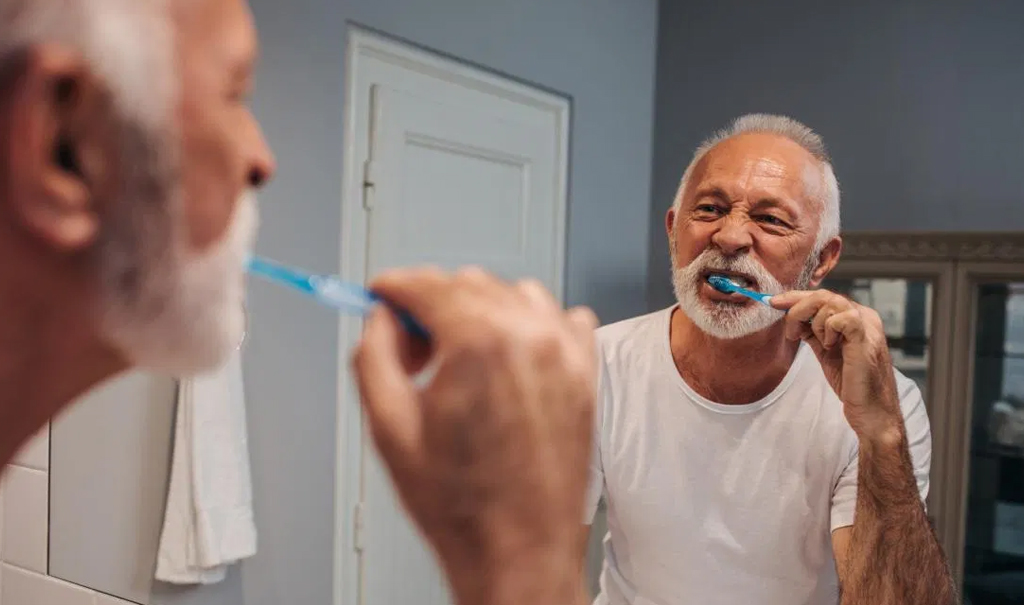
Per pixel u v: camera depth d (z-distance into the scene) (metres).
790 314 0.87
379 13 1.10
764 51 1.03
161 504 1.22
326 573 1.14
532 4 1.09
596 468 1.05
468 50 1.10
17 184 0.28
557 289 1.09
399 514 1.13
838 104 0.99
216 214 0.33
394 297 0.33
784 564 0.98
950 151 0.93
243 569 1.18
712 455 1.00
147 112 0.30
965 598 0.97
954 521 0.97
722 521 1.00
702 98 1.06
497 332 0.31
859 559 0.85
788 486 0.98
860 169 0.99
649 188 1.10
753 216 0.94
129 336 0.32
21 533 1.36
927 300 0.97
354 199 1.10
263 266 0.42
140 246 0.31
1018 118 0.89
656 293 1.10
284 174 1.10
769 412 0.99
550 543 0.32
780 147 0.96
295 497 1.15
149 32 0.30
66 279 0.30
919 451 0.93
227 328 0.34
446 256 1.11
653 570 1.03
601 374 1.06
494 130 1.10
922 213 0.96
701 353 1.01
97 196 0.30
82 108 0.29
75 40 0.28
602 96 1.08
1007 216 0.91
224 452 1.18
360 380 0.33
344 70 1.09
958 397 0.96
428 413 0.31
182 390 1.19
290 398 1.14
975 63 0.91
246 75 0.34
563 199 1.08
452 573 0.33
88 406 1.27
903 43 0.95
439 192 1.11
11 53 0.28
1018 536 0.94
